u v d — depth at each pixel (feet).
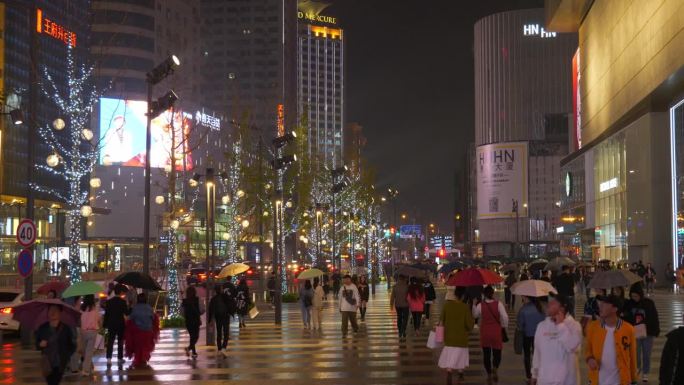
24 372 60.23
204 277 169.48
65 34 294.25
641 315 50.57
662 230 214.69
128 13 403.13
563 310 35.76
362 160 302.86
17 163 288.92
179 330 98.48
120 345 65.00
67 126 303.48
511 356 67.41
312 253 239.30
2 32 278.67
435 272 152.35
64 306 44.39
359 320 111.65
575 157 336.49
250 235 217.36
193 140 380.99
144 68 404.16
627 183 239.71
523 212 599.57
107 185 360.89
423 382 53.42
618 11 262.06
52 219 316.19
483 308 53.83
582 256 320.09
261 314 127.44
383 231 427.74
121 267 270.87
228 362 65.72
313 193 237.86
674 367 25.57
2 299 89.92
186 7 468.75
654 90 210.38
